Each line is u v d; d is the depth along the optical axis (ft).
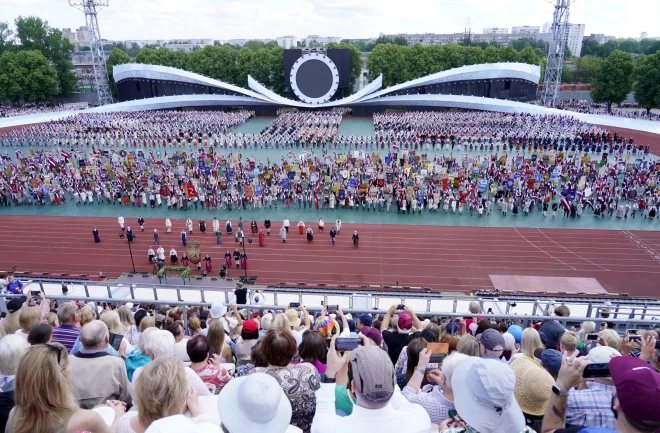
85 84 501.15
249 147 228.22
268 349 19.31
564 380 15.33
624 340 29.14
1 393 17.20
